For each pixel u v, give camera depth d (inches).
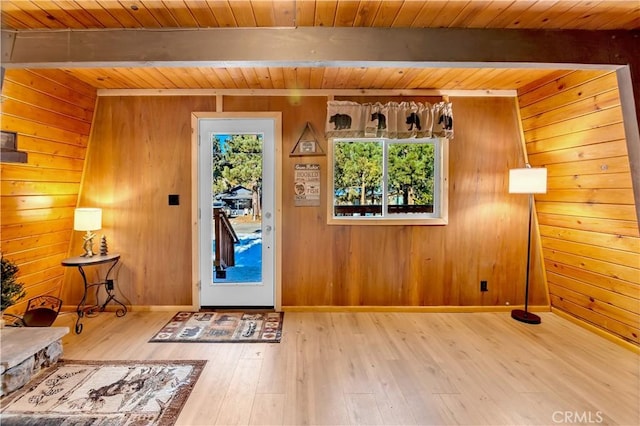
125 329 118.9
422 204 140.2
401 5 74.2
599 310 116.0
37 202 113.9
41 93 105.7
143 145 135.0
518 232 139.4
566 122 113.4
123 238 136.4
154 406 77.1
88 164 134.5
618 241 104.6
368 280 138.5
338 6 74.4
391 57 83.7
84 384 85.3
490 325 125.2
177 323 124.2
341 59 83.2
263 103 134.5
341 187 138.7
